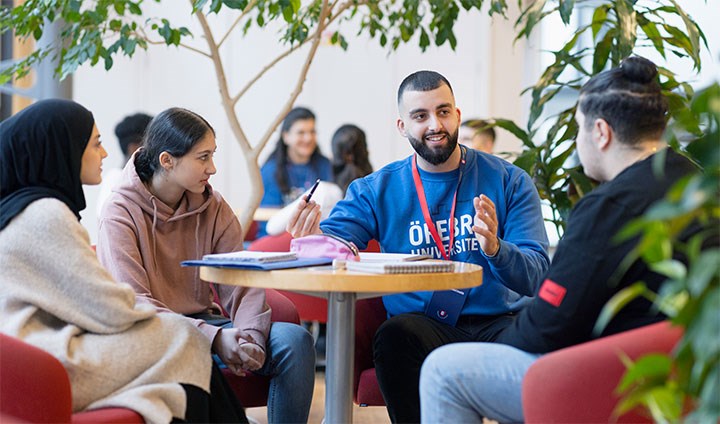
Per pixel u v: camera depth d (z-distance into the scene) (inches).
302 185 238.4
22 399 84.4
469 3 145.3
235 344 107.7
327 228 122.9
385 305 124.0
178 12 278.7
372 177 125.8
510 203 122.1
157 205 115.6
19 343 85.3
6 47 224.7
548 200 148.3
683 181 61.4
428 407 91.3
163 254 116.6
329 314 104.3
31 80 222.1
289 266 97.7
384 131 294.8
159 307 109.7
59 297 95.0
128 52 134.6
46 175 99.0
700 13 228.4
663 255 64.6
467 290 119.0
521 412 88.5
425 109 118.0
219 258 101.0
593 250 85.1
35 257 94.0
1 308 93.7
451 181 121.6
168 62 280.5
